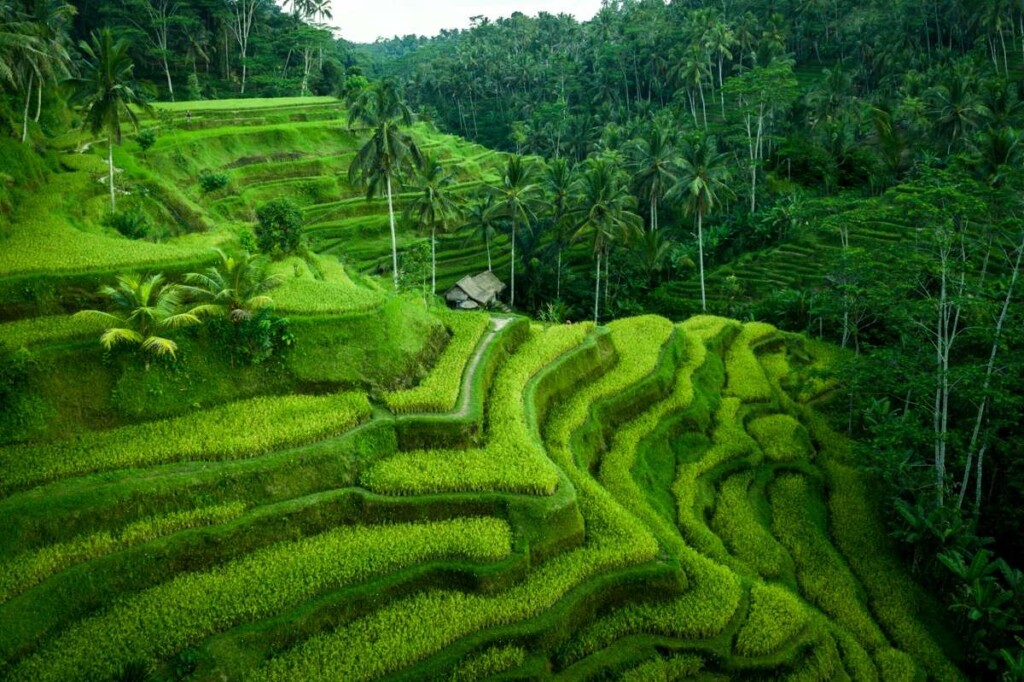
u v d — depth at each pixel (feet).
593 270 217.36
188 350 75.31
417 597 59.88
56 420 67.21
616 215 178.09
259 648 52.42
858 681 63.67
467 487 70.28
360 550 61.87
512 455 75.36
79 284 81.10
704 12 316.19
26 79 142.20
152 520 59.47
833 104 252.21
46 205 116.67
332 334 82.99
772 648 62.28
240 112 233.96
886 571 84.23
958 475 102.37
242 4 314.96
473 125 412.98
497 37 479.41
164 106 228.63
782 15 355.56
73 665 47.91
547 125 333.83
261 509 63.26
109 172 139.74
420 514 67.87
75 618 52.70
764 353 151.64
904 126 258.57
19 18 151.33
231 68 314.96
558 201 195.72
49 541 55.93
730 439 108.06
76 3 263.70
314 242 197.77
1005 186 91.66
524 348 108.27
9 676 46.96
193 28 289.12
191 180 188.14
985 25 278.87
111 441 66.49
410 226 217.77
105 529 58.13
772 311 178.09
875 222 195.72
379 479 69.46
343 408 75.66
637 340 130.72
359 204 217.56
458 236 230.27
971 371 83.87
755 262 203.10
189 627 51.98
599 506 74.49
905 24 309.42
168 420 70.95
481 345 101.71
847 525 92.22
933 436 86.89
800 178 237.04
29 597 51.44
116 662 48.39
